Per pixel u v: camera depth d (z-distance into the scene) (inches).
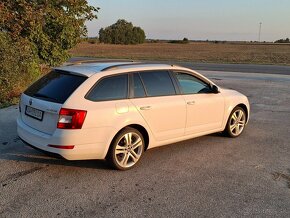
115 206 169.5
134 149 216.5
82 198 176.6
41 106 198.5
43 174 203.6
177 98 234.5
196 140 276.7
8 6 486.6
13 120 316.2
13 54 415.8
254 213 166.1
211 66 1095.6
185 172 212.8
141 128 218.5
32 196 177.3
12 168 211.0
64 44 577.6
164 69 234.4
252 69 992.2
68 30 559.8
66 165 217.2
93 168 213.8
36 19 504.1
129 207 168.9
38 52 552.4
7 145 249.6
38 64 545.0
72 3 550.3
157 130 225.6
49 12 528.7
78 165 217.6
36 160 223.8
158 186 192.5
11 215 159.0
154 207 169.5
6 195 177.6
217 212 166.2
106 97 201.5
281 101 462.0
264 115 374.0
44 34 546.0
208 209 168.7
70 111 187.9
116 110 202.2
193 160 233.3
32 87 220.8
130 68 217.6
